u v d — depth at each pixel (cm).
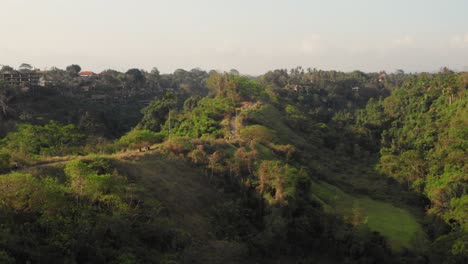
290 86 17812
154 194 4191
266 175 5059
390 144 10656
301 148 8225
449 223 5131
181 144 5519
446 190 5697
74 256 2844
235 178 5153
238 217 4506
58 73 17500
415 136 9931
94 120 10350
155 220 3709
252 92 11244
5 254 2430
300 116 10562
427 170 7112
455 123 8562
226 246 3988
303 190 5234
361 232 4716
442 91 11862
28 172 3859
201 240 3959
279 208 4562
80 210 3281
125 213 3516
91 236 3077
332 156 8831
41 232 2942
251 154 5584
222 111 9088
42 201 3078
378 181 7456
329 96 17300
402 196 6675
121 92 15925
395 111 13062
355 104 18025
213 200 4722
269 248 4216
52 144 6256
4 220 2866
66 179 3847
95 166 4153
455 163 6606
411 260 4462
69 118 11250
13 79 13275
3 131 9269
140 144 5975
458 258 4069
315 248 4488
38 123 10212
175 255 3494
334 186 6788
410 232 5219
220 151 5722
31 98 11856
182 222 4078
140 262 3177
